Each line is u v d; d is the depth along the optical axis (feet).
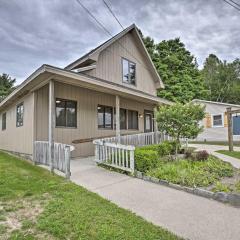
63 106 33.19
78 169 25.34
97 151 27.86
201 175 21.17
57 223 11.35
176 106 29.96
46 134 31.01
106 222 11.79
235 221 12.60
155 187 19.07
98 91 36.37
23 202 14.28
